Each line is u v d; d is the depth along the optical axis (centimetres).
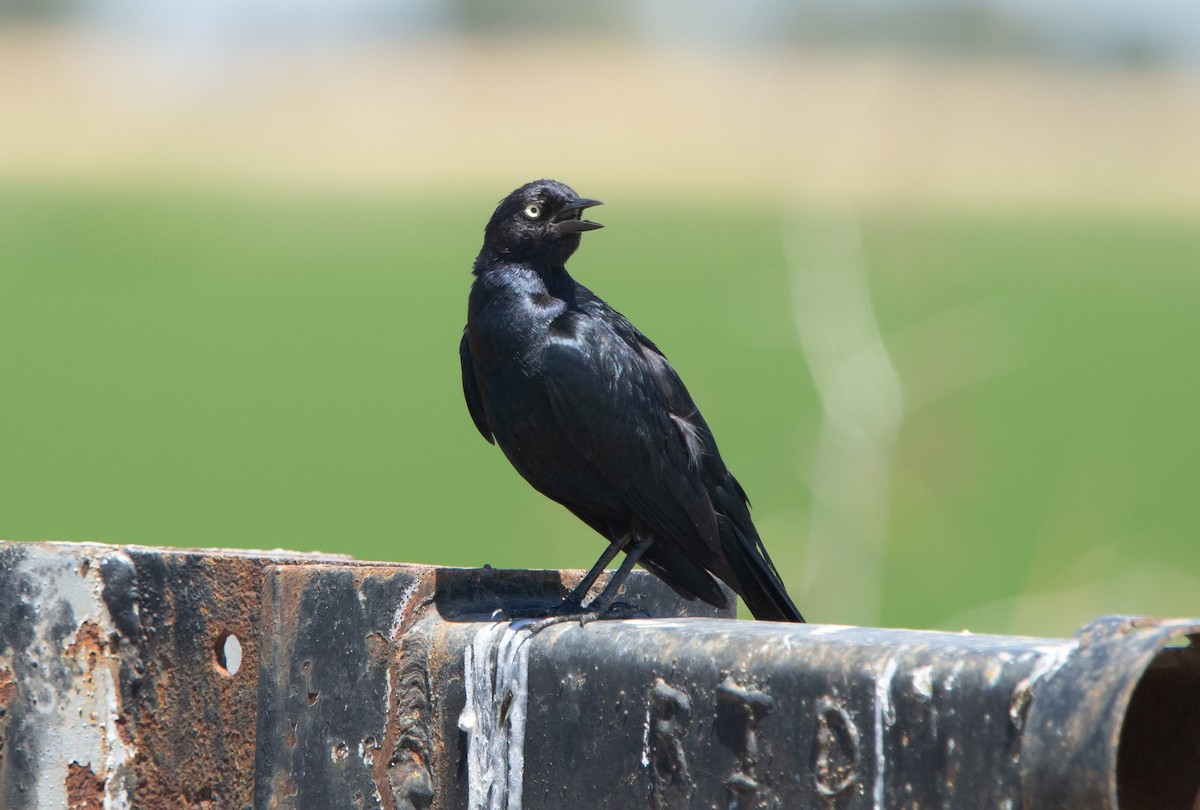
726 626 384
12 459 1833
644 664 381
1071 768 285
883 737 329
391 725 427
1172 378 2223
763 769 352
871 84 4900
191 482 1767
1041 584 1335
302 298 2794
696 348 2273
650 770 378
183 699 417
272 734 400
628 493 613
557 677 402
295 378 2219
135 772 419
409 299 2798
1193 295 2822
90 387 2147
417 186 4553
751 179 4478
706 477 634
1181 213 3884
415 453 1869
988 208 3828
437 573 440
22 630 423
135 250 3266
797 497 1500
